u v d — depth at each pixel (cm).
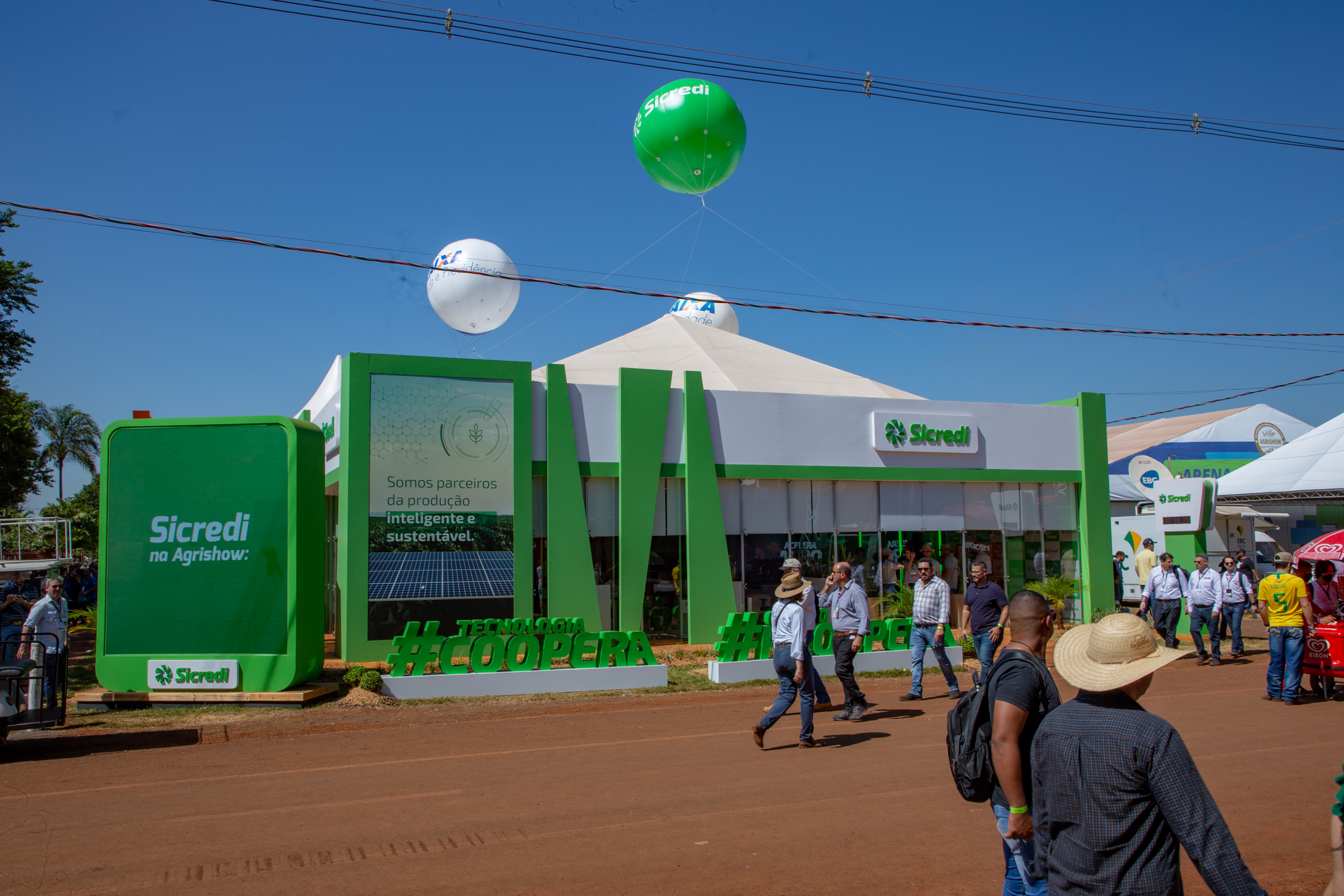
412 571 1537
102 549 1212
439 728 1079
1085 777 297
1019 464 2064
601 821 673
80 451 6081
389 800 739
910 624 1589
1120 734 295
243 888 539
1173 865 288
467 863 581
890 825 661
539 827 661
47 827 668
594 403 1728
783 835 638
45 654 1020
